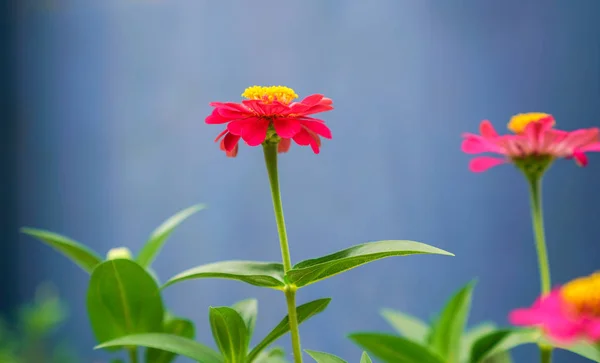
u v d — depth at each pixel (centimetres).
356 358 217
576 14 198
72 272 262
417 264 214
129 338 91
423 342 103
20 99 264
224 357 90
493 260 206
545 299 85
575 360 203
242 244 230
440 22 210
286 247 89
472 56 207
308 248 222
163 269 242
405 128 213
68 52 257
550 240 202
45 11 260
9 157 265
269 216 227
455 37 208
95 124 253
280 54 227
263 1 229
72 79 256
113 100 249
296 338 88
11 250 267
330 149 221
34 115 262
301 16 225
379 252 86
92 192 254
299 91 225
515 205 204
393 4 215
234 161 232
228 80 232
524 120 98
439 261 211
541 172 96
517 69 203
